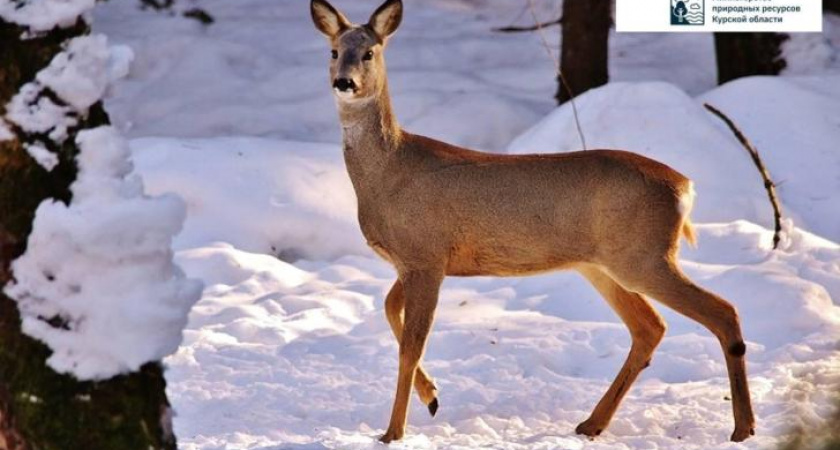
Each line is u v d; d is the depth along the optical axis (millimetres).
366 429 10297
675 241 9609
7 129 6863
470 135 19859
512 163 9836
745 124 18219
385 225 9961
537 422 10414
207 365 12070
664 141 17219
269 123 20953
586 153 9828
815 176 17344
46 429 6938
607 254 9680
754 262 14109
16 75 6891
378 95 9922
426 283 9891
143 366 7145
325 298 14320
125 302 6852
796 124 18078
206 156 17172
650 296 9617
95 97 7000
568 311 13336
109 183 6895
